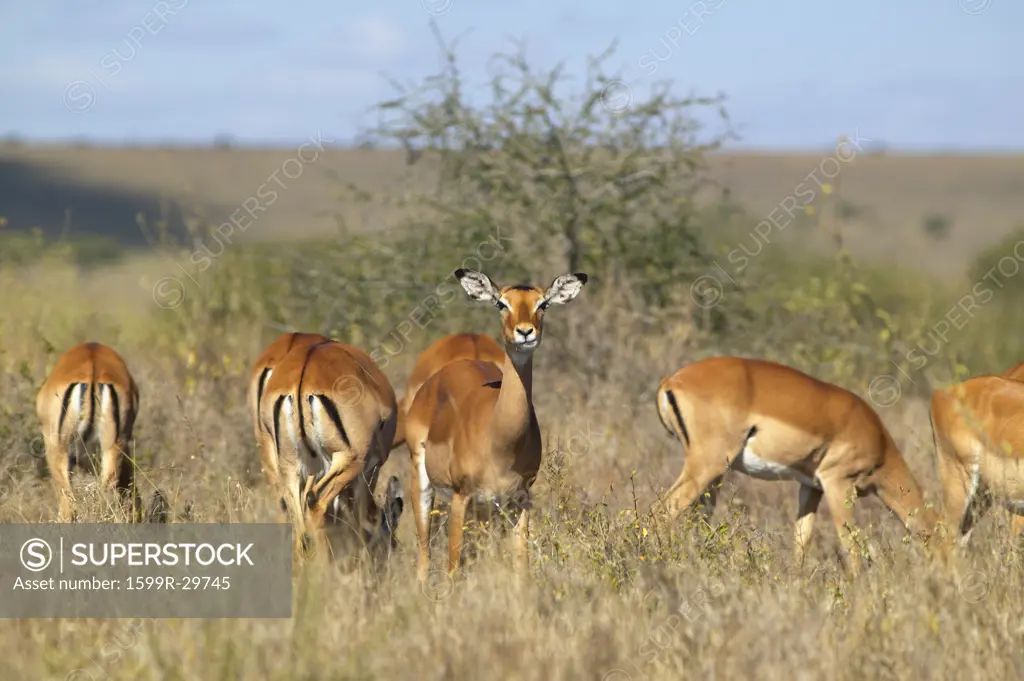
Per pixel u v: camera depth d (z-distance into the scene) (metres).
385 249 43.09
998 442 24.08
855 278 49.66
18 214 142.25
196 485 27.39
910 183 170.50
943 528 23.52
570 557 21.06
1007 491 24.03
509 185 43.16
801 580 20.81
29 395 31.30
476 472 22.69
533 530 22.75
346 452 24.14
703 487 27.08
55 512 26.12
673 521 23.42
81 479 26.06
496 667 15.95
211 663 15.66
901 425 35.41
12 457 28.84
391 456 32.00
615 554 21.20
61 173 165.00
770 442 26.83
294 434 24.03
